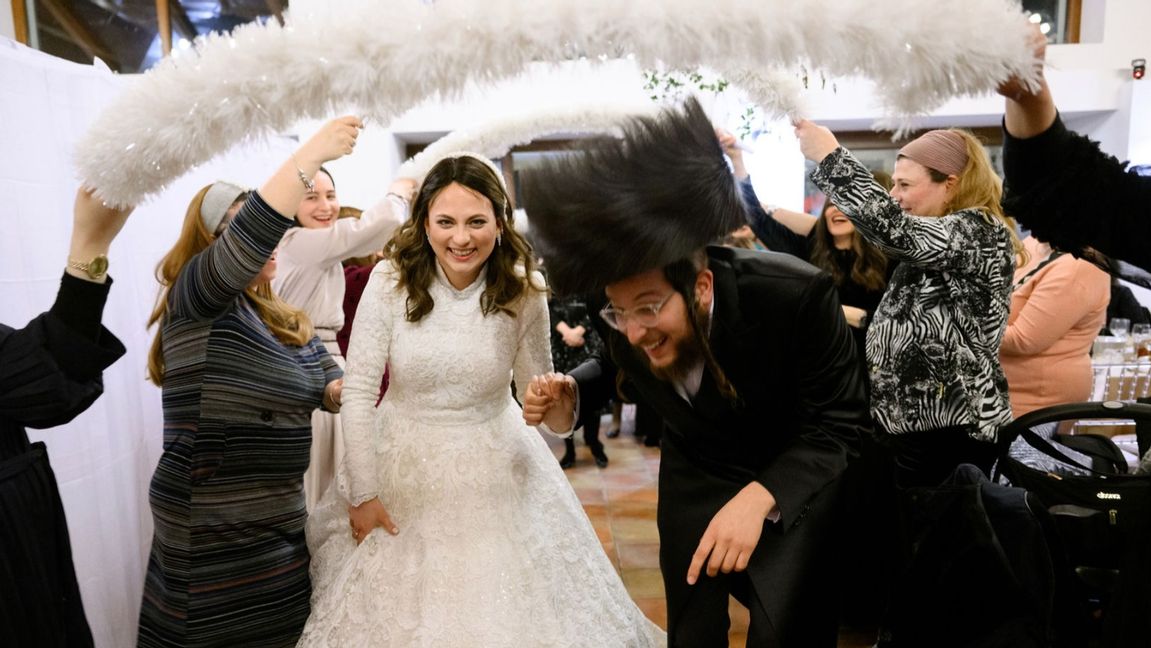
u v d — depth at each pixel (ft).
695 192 2.99
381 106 3.11
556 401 5.12
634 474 13.46
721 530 3.72
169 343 5.24
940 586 5.21
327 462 7.63
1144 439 4.94
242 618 5.32
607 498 12.10
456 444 5.43
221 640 5.25
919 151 6.00
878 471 6.88
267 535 5.43
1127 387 9.85
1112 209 2.94
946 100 2.80
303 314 5.93
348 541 5.86
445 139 7.25
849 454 4.00
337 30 2.96
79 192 3.57
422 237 5.30
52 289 6.08
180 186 8.36
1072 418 5.10
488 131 6.93
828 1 2.58
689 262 3.28
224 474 5.18
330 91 3.02
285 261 7.56
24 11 16.61
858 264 7.84
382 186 16.03
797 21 2.60
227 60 3.02
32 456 3.75
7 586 3.47
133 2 16.89
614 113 6.32
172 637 5.22
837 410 4.05
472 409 5.52
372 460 5.26
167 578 5.28
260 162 10.41
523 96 14.20
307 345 6.09
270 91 3.05
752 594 3.91
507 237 5.36
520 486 5.61
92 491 6.50
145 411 7.69
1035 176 3.03
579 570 5.62
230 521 5.23
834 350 3.94
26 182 5.82
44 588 3.67
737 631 7.52
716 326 3.75
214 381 5.12
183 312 5.03
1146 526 3.41
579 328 13.25
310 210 8.02
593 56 2.80
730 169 3.18
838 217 7.84
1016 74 2.67
